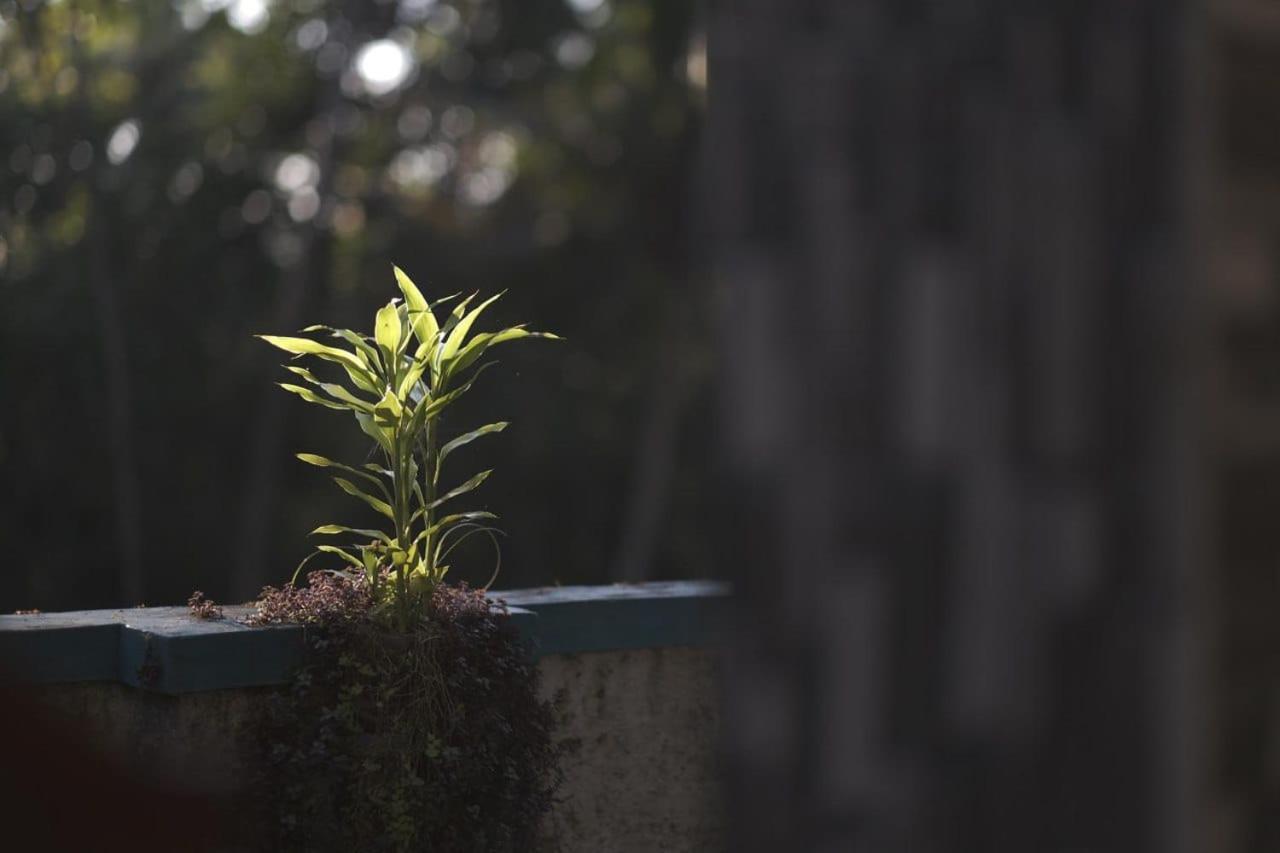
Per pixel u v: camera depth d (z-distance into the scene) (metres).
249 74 28.75
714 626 0.67
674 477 30.17
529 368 29.27
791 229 0.66
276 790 3.80
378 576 4.09
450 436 28.03
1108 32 0.64
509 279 29.97
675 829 4.89
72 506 25.09
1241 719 0.64
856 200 0.65
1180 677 0.63
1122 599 0.64
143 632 3.89
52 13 24.61
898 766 0.64
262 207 28.05
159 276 26.31
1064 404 0.64
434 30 31.20
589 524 29.67
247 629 3.92
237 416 26.58
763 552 0.66
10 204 25.02
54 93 25.00
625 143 30.19
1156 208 0.64
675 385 29.08
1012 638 0.64
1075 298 0.64
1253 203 0.65
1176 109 0.64
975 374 0.64
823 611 0.65
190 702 3.87
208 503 26.52
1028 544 0.64
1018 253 0.64
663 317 29.33
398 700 3.93
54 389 24.89
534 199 31.42
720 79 0.69
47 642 3.89
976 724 0.64
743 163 0.68
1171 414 0.63
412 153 30.97
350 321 28.77
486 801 4.02
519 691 4.12
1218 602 0.64
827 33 0.67
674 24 30.05
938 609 0.64
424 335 4.07
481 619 4.12
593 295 30.00
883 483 0.64
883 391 0.64
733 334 0.67
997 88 0.65
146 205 26.38
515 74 31.70
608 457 29.30
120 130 26.48
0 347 24.47
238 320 27.06
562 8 31.36
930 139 0.65
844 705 0.64
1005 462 0.64
